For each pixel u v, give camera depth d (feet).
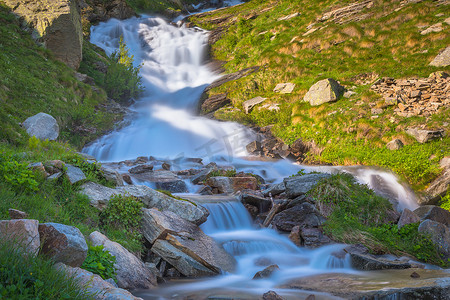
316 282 20.66
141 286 18.99
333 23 94.22
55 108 53.06
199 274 22.07
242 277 22.40
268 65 90.68
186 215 26.21
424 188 44.98
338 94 67.97
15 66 54.85
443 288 17.51
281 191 36.06
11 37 60.85
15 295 10.82
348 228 28.58
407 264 23.70
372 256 25.35
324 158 57.72
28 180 21.52
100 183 26.55
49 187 22.86
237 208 31.91
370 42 82.38
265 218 31.96
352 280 20.58
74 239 14.61
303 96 73.77
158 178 39.34
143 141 63.72
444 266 26.09
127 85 83.15
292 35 98.99
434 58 68.18
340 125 60.49
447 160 46.37
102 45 106.83
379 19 88.38
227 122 74.43
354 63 78.69
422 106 56.59
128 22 126.82
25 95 50.49
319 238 27.71
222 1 166.71
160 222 23.72
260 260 24.66
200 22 135.13
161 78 102.83
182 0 163.84
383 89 63.67
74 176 24.63
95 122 61.52
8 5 67.51
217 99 83.92
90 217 22.70
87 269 16.17
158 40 121.19
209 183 38.88
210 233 27.94
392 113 58.23
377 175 46.09
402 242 28.63
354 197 32.12
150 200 26.58
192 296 18.44
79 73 71.15
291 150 62.39
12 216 17.34
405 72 67.15
